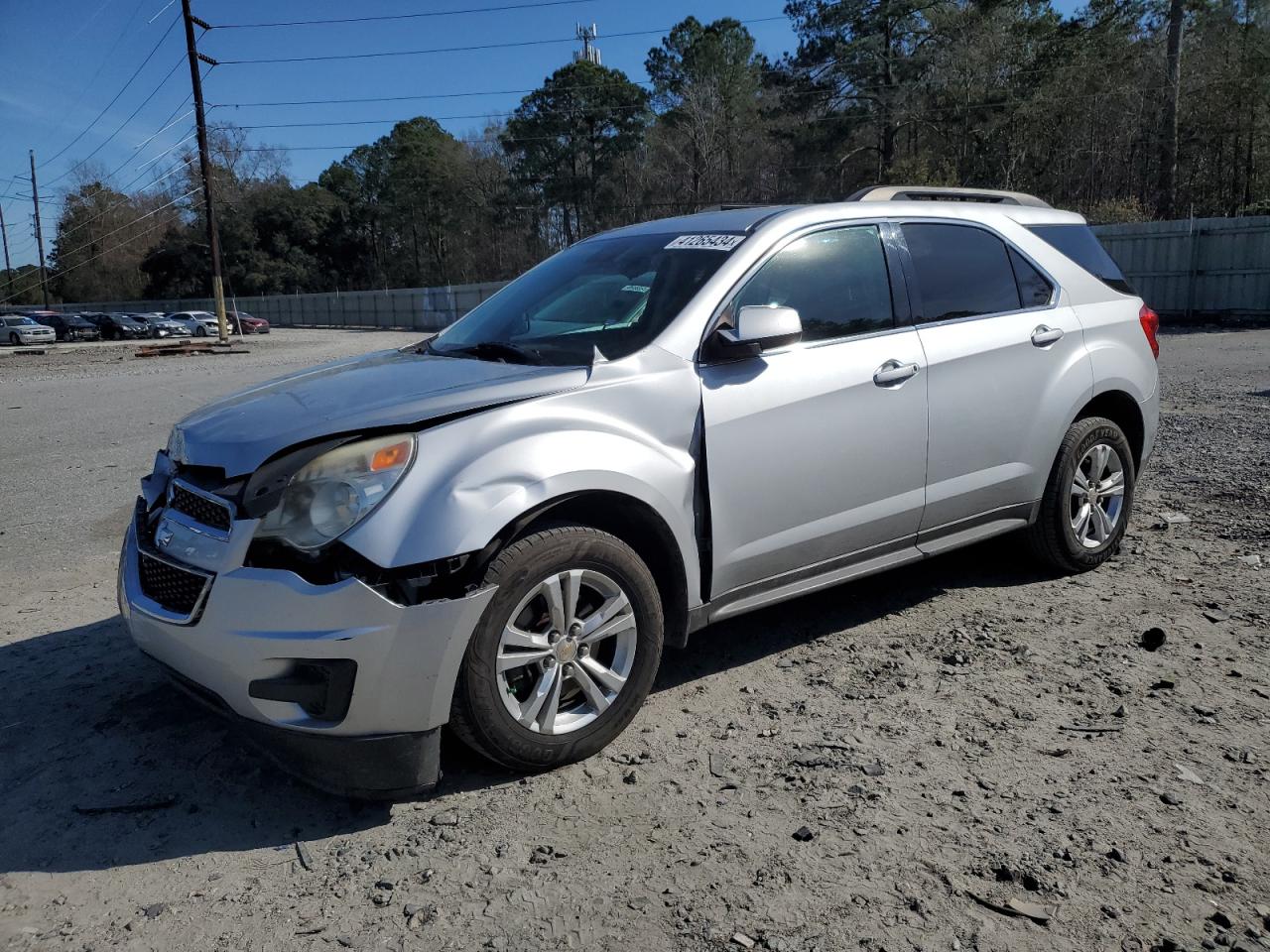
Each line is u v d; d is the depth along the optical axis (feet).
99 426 39.52
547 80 220.84
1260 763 10.25
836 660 13.19
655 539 11.30
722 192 197.77
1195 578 15.94
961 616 14.67
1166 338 67.56
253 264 270.26
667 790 10.03
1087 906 8.04
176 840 9.45
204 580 9.49
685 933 7.84
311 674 9.15
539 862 8.87
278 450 9.62
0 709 12.37
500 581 9.64
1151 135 144.25
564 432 10.31
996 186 149.28
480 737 9.87
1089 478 16.10
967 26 146.20
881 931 7.79
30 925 8.20
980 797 9.71
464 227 280.72
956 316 14.26
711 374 11.66
